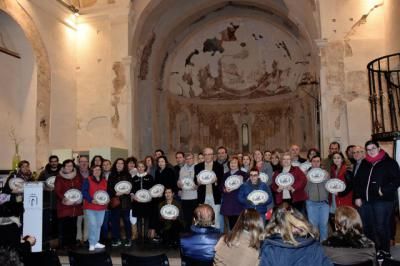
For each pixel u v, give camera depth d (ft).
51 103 46.06
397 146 24.64
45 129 44.65
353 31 42.01
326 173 24.85
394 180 20.97
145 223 32.53
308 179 25.00
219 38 68.74
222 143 70.44
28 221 24.97
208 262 15.15
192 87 69.97
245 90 70.33
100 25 51.29
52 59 46.85
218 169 27.55
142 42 55.93
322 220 24.85
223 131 70.64
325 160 29.53
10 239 15.69
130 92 49.16
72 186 28.27
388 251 20.90
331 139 41.06
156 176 30.30
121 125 48.91
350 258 12.50
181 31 64.90
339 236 13.07
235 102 70.74
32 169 42.55
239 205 25.53
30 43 43.50
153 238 30.32
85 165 30.01
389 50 39.22
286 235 10.58
